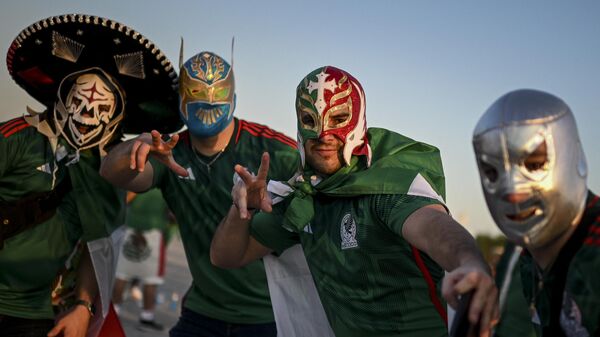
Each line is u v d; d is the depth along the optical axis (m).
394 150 3.16
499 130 2.11
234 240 3.46
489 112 2.17
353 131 3.13
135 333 7.58
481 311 2.15
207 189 4.29
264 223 3.47
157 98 4.50
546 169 2.10
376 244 2.99
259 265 4.32
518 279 2.50
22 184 4.05
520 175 2.10
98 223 4.23
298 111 3.21
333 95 3.13
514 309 2.48
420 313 3.04
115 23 4.16
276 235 3.48
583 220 2.16
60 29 4.21
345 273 3.10
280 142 4.30
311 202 3.19
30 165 4.06
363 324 3.12
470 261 2.33
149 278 7.96
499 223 2.20
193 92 4.19
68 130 4.15
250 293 4.36
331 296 3.21
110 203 4.29
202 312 4.45
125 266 8.08
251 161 4.28
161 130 4.64
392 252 2.99
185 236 4.38
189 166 4.32
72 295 4.36
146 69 4.34
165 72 4.34
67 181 4.15
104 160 3.98
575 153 2.12
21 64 4.32
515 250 2.51
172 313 8.87
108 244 4.31
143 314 7.91
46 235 4.10
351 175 3.07
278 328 3.72
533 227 2.13
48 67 4.32
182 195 4.33
